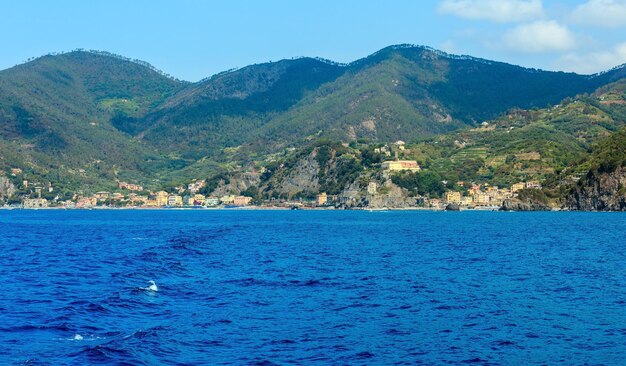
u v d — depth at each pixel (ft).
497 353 167.43
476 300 237.25
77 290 249.34
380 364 156.87
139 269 311.27
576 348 172.55
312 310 215.72
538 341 179.32
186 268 325.21
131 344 163.02
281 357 160.15
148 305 216.13
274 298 237.45
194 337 175.32
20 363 147.33
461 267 341.00
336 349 168.14
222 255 402.52
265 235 628.28
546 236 586.86
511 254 414.82
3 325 183.73
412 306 224.74
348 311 214.90
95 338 170.50
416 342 176.35
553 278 298.15
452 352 167.63
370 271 321.11
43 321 189.06
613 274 313.32
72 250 449.06
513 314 213.05
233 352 163.22
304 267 337.52
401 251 438.81
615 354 167.32
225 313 207.31
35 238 602.03
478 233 641.81
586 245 486.38
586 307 225.76
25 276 295.89
